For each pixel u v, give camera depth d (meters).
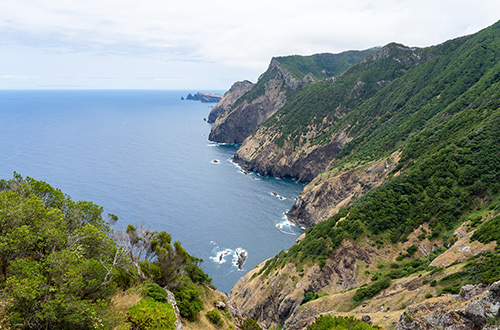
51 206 22.44
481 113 87.94
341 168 138.62
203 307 29.92
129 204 115.75
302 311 58.47
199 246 95.19
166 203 120.81
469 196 67.69
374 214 74.56
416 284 46.06
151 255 27.91
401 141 127.44
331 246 71.56
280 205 133.75
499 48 135.00
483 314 21.77
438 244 63.47
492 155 71.62
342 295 56.56
